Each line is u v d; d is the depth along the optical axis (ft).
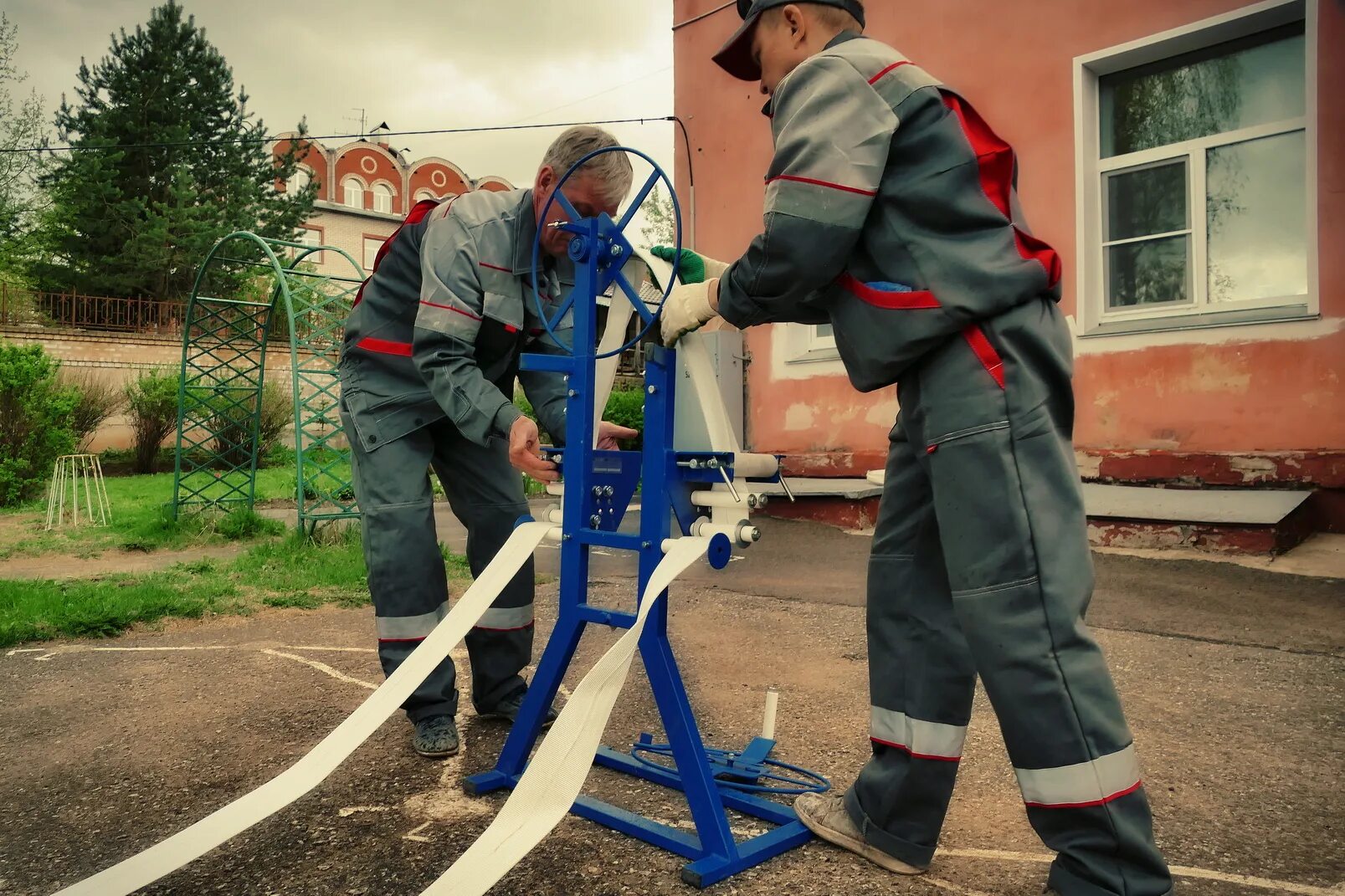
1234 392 20.97
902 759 6.48
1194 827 7.19
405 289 9.55
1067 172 23.89
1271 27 21.31
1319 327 19.89
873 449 27.89
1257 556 18.01
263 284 95.14
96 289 89.25
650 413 6.88
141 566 24.29
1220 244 22.27
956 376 5.58
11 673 12.94
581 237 7.28
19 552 26.73
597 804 7.45
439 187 146.20
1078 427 23.38
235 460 57.31
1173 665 11.89
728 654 13.06
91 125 91.30
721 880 6.38
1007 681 5.40
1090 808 5.29
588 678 6.01
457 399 8.38
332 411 29.32
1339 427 19.63
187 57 94.73
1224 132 22.16
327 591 19.31
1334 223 19.79
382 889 6.34
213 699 11.48
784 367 30.14
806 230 5.71
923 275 5.60
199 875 6.61
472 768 8.72
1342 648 12.44
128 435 64.44
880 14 27.50
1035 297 5.65
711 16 31.76
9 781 8.71
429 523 9.43
